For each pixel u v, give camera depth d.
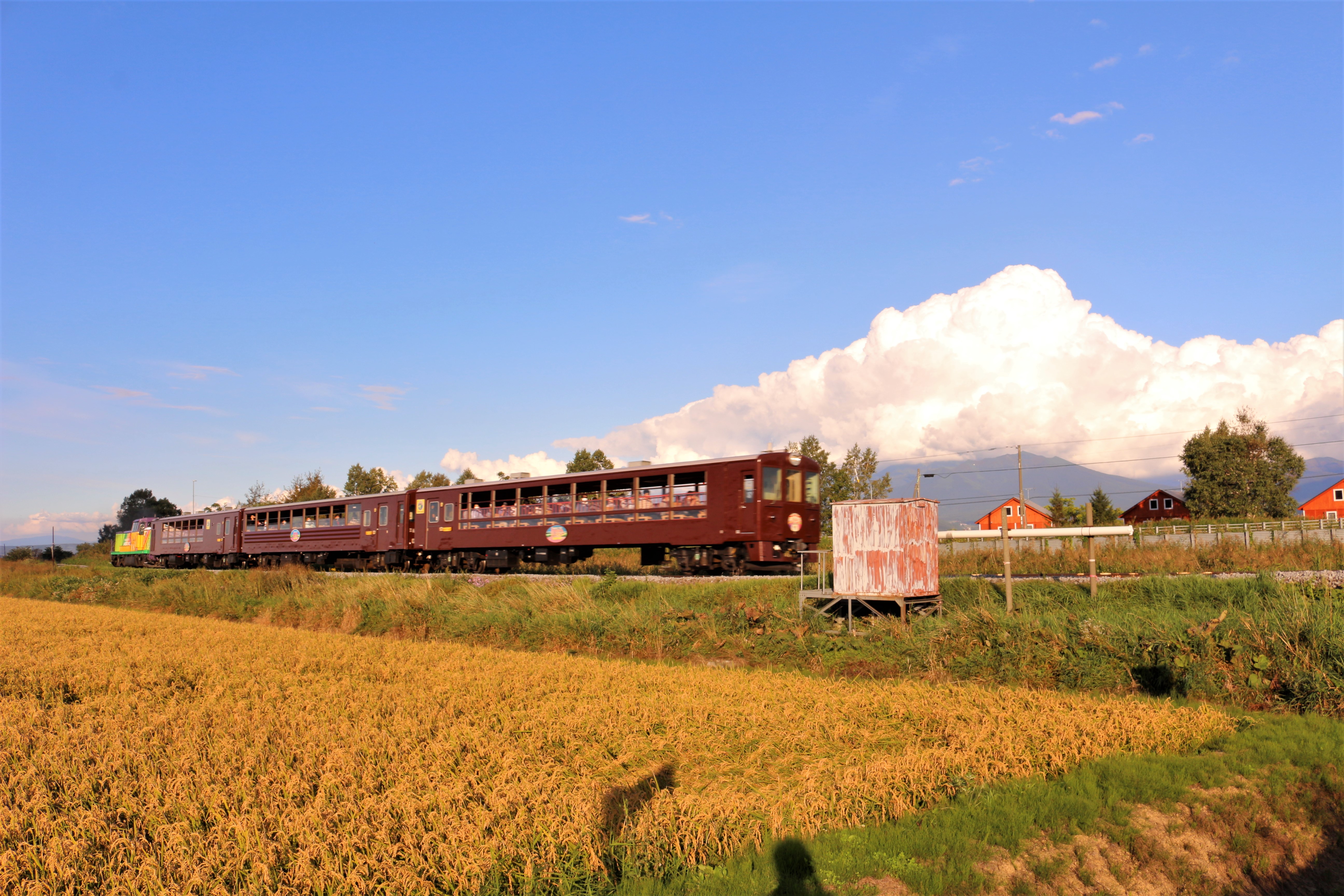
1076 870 6.62
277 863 6.23
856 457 55.81
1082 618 15.35
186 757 8.68
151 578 38.72
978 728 9.72
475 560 34.50
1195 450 71.50
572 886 6.04
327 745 9.13
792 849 6.60
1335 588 17.66
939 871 6.30
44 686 13.53
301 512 42.91
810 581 22.58
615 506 28.95
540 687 12.66
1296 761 8.85
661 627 18.00
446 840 6.48
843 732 9.89
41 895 5.82
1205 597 18.20
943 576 24.30
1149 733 9.64
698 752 9.40
